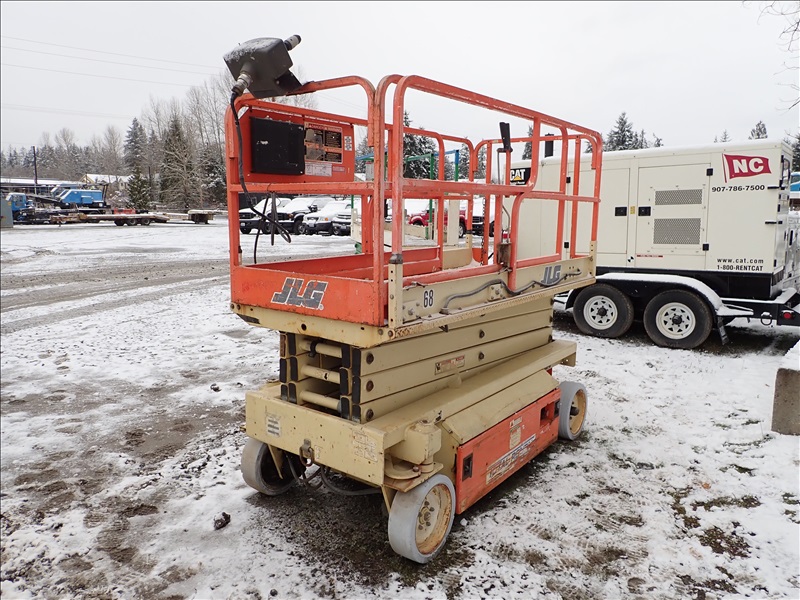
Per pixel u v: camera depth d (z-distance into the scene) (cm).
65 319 908
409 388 326
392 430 286
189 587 286
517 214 351
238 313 329
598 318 808
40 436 471
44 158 10762
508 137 349
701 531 333
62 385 599
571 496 373
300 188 302
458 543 321
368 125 253
